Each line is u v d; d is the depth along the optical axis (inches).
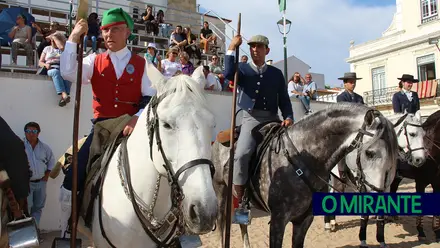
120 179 91.0
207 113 76.2
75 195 91.2
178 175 71.4
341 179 169.9
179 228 91.5
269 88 156.9
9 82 226.7
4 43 346.6
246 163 148.8
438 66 884.6
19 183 91.4
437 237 224.4
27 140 219.8
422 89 893.2
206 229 67.2
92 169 101.5
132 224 88.3
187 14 612.4
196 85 79.2
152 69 87.7
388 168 140.6
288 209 133.2
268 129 151.5
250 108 155.0
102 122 104.3
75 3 446.0
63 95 234.1
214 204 68.4
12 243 83.7
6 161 90.4
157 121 79.3
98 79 106.4
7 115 226.2
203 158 71.7
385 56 1018.1
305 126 138.3
